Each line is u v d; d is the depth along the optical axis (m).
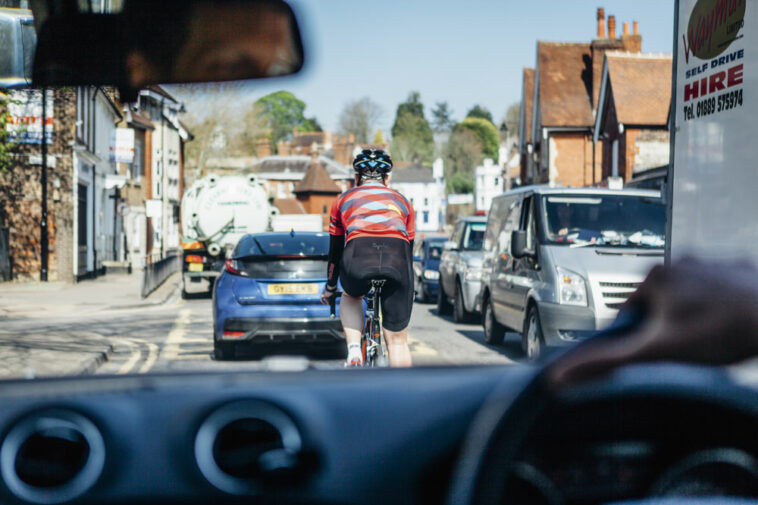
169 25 1.81
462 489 0.91
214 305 9.64
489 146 133.50
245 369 1.10
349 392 0.99
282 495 0.96
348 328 5.03
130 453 0.97
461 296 14.70
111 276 34.41
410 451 0.94
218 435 0.98
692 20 6.44
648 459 0.88
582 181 42.53
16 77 1.86
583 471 0.89
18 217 28.05
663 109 34.75
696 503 0.88
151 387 1.00
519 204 10.90
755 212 5.71
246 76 1.87
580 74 44.25
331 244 5.25
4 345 9.98
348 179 113.81
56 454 0.97
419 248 22.19
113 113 37.19
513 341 12.40
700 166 6.32
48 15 1.84
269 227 23.19
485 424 0.91
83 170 30.41
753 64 5.70
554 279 9.03
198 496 0.96
